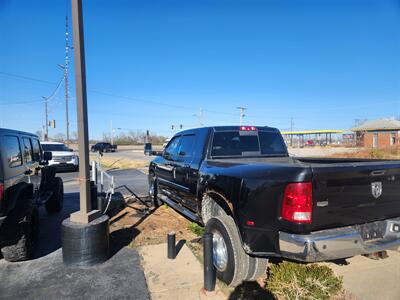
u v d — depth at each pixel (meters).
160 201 7.43
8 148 4.25
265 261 3.39
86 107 4.29
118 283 3.65
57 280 3.73
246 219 3.22
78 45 4.20
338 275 3.74
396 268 3.94
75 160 17.47
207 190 4.18
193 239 5.14
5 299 3.30
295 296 3.14
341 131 63.66
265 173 3.11
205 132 5.02
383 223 3.21
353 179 2.96
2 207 3.86
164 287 3.57
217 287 3.56
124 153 46.81
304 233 2.75
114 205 7.52
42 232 5.71
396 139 42.31
